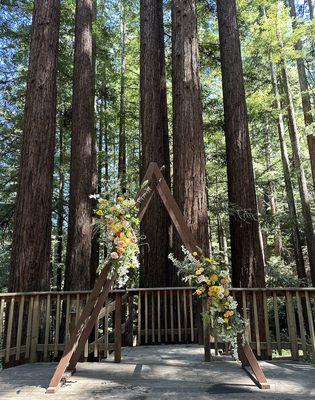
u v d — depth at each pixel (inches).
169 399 98.6
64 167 466.9
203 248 219.5
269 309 349.7
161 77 328.8
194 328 213.3
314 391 105.7
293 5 430.9
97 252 355.6
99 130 539.8
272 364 143.3
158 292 204.2
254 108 376.5
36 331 157.1
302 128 441.1
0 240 351.3
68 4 415.5
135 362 147.9
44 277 200.5
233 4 299.9
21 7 373.4
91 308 121.6
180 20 268.5
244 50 396.5
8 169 400.5
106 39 446.9
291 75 480.4
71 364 127.0
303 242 520.1
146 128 294.4
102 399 99.3
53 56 239.5
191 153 236.8
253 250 235.3
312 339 149.5
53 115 229.1
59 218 428.8
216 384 114.0
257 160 533.0
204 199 230.4
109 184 133.6
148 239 263.0
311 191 554.9
